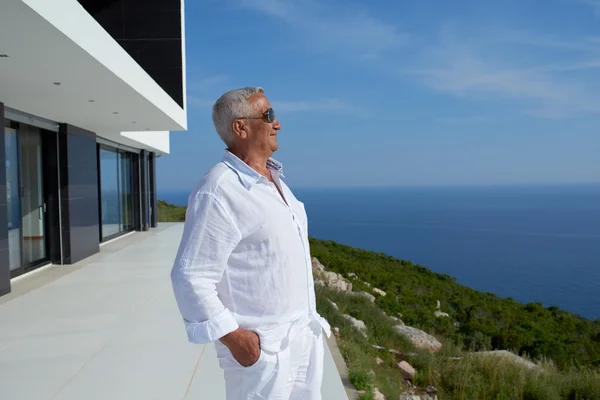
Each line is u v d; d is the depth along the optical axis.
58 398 3.43
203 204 1.62
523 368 5.42
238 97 1.78
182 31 12.77
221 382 3.69
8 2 3.63
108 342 4.68
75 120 9.02
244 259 1.66
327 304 6.74
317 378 1.90
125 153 14.84
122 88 6.56
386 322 7.55
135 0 12.69
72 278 7.93
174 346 4.54
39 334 4.96
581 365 7.31
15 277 7.91
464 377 4.79
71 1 4.50
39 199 8.95
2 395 3.49
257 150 1.82
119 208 14.23
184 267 1.58
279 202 1.71
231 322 1.57
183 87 12.67
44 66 5.35
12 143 8.00
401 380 4.85
